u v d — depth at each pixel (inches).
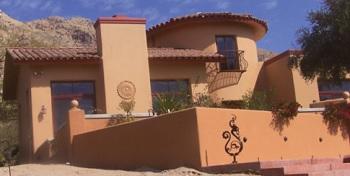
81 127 706.2
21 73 1000.2
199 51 1043.3
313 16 851.4
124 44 914.1
